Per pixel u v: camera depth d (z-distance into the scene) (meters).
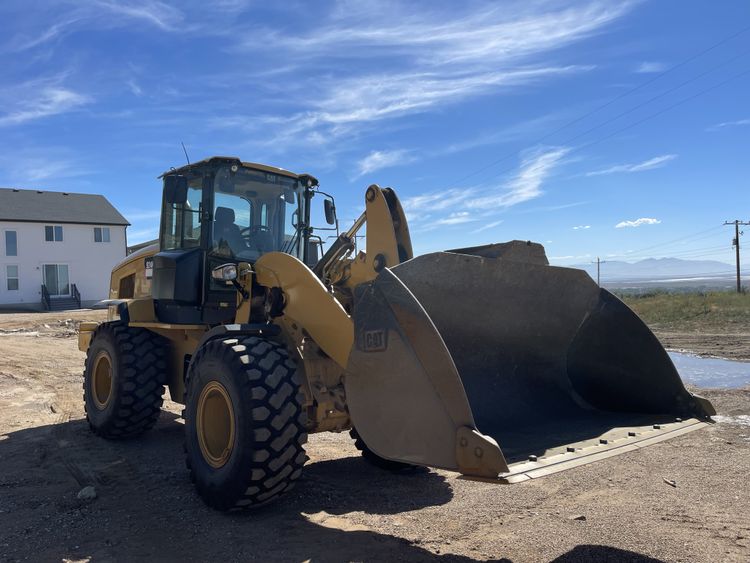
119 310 6.14
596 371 4.34
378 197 4.51
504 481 2.71
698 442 5.80
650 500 4.20
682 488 4.45
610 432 3.60
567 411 4.28
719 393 8.14
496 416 3.90
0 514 4.04
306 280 4.27
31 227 35.97
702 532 3.61
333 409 4.30
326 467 5.18
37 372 11.13
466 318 3.97
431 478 4.84
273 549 3.45
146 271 6.38
